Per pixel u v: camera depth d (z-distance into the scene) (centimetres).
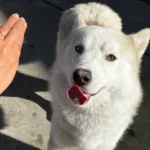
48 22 103
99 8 69
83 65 51
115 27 68
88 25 62
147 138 76
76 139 61
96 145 62
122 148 73
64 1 111
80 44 55
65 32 64
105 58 54
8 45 31
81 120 58
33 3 108
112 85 55
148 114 81
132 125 78
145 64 94
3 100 80
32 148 72
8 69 31
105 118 58
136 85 59
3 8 104
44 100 81
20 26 33
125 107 58
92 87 51
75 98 50
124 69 56
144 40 63
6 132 74
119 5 112
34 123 76
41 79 86
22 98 81
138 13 110
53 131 64
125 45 57
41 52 93
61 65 58
